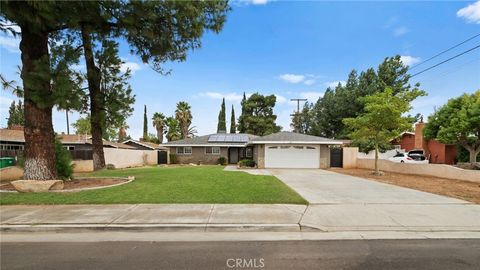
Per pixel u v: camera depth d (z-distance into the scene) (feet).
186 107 163.73
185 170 57.77
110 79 48.06
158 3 28.04
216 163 101.81
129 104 49.78
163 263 13.67
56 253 14.97
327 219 20.85
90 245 16.17
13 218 20.40
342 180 44.68
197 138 109.40
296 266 13.35
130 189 30.99
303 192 31.89
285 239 17.26
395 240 17.04
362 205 25.14
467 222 20.47
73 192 29.30
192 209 22.95
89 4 26.43
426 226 19.57
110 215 21.17
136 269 13.02
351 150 76.74
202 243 16.49
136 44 36.73
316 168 74.74
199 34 32.78
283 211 22.61
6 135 75.46
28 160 31.83
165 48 34.83
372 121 53.72
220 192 29.66
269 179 41.24
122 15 28.89
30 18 25.03
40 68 28.94
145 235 17.98
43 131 32.09
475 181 41.98
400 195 30.30
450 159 84.33
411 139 102.12
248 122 150.30
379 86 113.39
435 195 30.42
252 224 19.27
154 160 99.76
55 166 33.40
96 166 50.03
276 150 75.97
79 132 152.05
